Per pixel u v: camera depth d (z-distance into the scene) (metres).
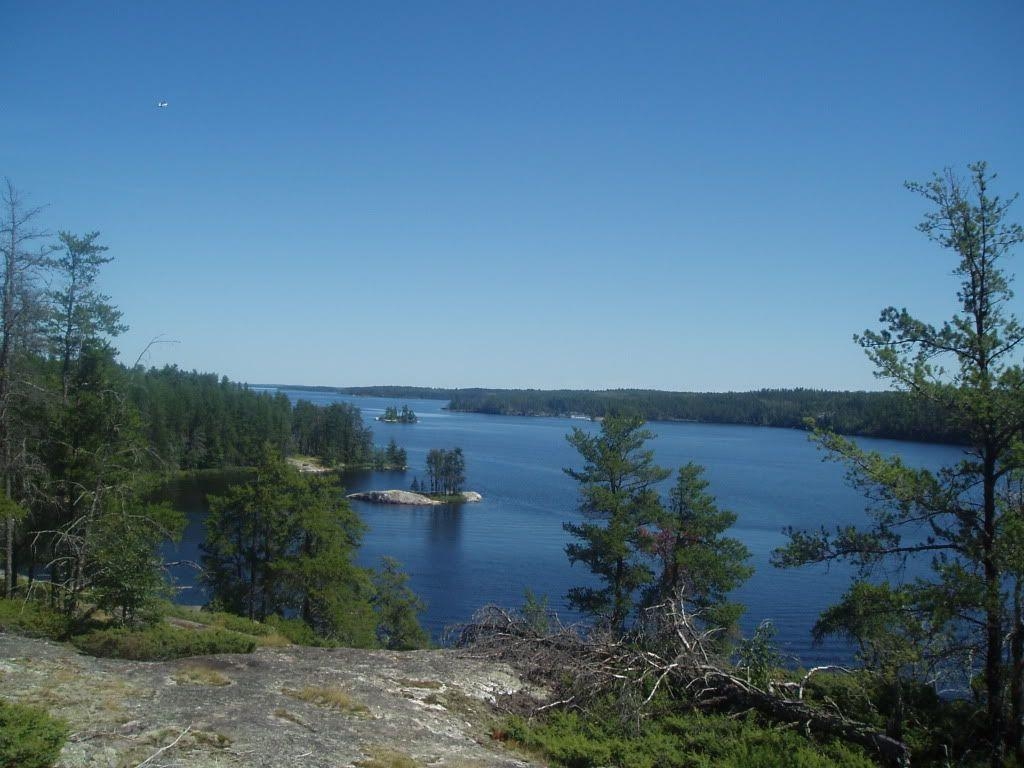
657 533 24.25
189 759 7.53
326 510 29.50
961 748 10.70
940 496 11.43
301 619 27.39
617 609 23.33
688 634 13.84
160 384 100.00
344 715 9.92
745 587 45.44
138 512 21.55
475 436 195.88
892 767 10.16
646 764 9.60
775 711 11.60
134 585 14.70
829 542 12.67
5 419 18.50
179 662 11.93
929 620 10.91
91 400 20.88
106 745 7.57
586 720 11.38
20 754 6.24
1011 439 11.19
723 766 9.50
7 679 9.56
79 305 21.98
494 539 66.94
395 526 73.75
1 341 18.45
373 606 32.91
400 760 8.27
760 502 77.69
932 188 11.90
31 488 19.47
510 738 10.38
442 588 48.91
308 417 135.62
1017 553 9.98
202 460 99.69
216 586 29.17
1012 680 10.58
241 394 127.00
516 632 14.43
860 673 13.32
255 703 9.82
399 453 129.12
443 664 13.33
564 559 58.25
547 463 131.25
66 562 19.89
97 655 12.23
